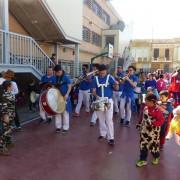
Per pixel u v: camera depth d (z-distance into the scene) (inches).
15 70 410.6
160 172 219.9
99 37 1221.1
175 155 260.8
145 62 2379.4
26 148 270.2
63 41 674.2
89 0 1045.2
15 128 336.8
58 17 573.9
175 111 290.8
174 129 293.3
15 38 427.5
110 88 287.1
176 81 381.4
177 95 382.9
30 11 534.6
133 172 218.8
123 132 342.0
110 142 286.7
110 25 1385.3
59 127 335.0
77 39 693.9
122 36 1360.7
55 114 320.8
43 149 268.7
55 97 320.2
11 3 509.7
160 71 638.5
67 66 799.7
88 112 479.5
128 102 374.6
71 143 290.5
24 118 402.9
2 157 244.7
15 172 214.5
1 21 423.8
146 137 229.6
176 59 2327.8
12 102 269.4
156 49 2364.7
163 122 236.8
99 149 273.0
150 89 331.3
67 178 205.6
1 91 259.4
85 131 343.0
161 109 237.1
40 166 226.8
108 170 221.9
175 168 228.8
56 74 331.9
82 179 204.4
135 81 373.1
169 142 300.5
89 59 1080.8
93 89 288.8
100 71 285.6
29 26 591.5
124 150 271.4
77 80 450.6
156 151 233.0
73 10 657.6
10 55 421.1
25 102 523.8
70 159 243.9
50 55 703.7
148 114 227.1
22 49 443.2
